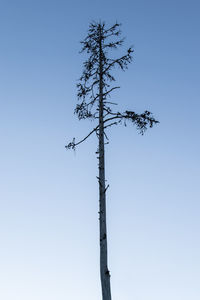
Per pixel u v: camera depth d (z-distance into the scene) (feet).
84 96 48.80
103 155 43.98
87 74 49.75
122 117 45.16
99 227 39.99
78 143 46.50
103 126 45.93
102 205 40.75
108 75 49.34
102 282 37.06
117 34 50.03
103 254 38.32
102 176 42.52
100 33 51.19
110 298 36.32
